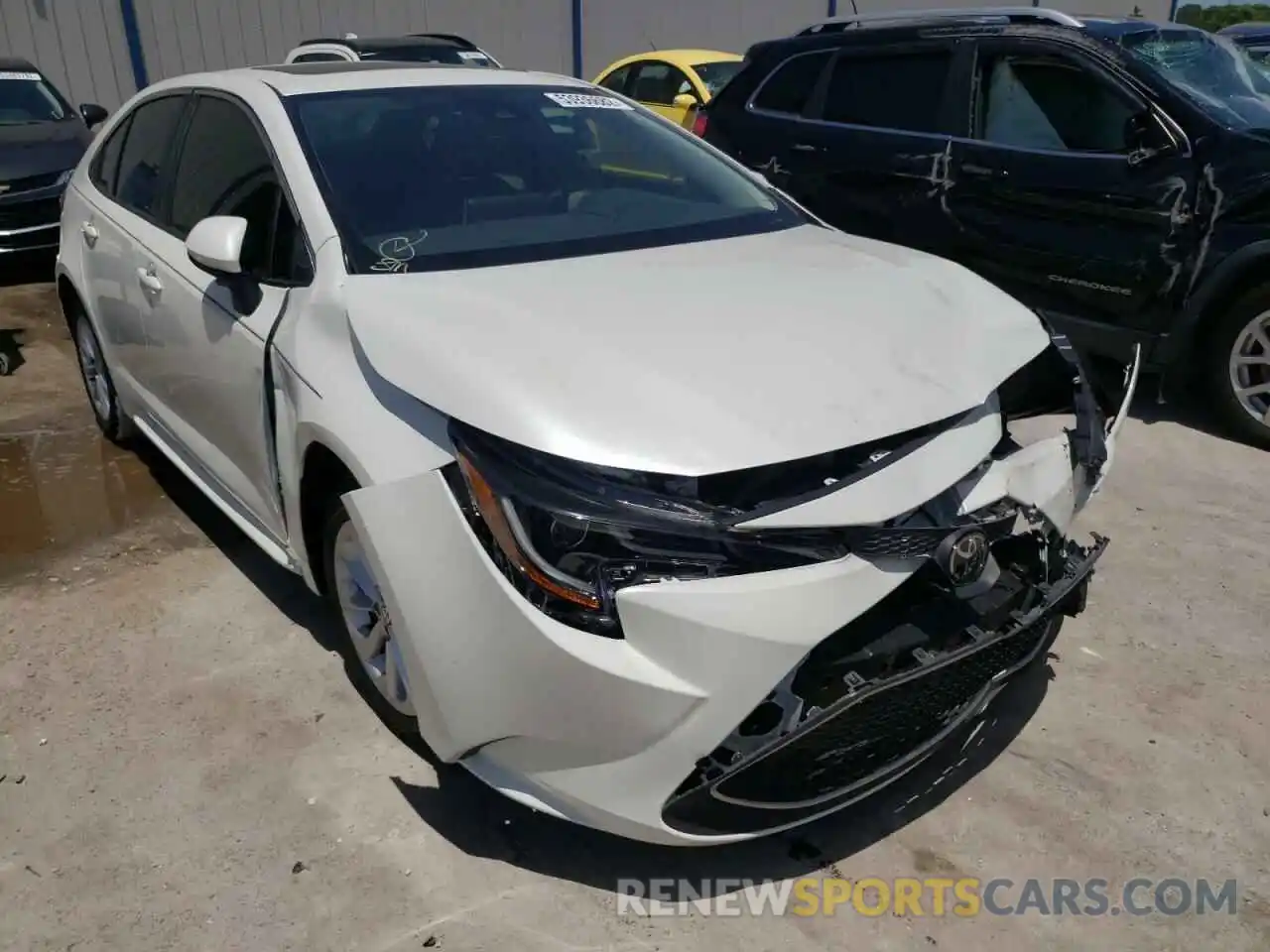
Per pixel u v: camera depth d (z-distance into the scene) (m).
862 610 2.09
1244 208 4.50
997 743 2.86
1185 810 2.62
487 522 2.10
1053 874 2.43
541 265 2.81
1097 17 5.61
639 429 2.07
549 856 2.47
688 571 2.02
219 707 2.97
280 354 2.72
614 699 2.02
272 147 3.07
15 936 2.24
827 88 6.20
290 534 2.93
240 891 2.36
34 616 3.42
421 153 3.14
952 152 5.48
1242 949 2.24
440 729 2.29
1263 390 4.72
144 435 4.59
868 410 2.21
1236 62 5.40
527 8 15.76
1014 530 2.42
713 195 3.48
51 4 12.56
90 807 2.60
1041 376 2.78
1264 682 3.12
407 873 2.41
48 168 8.02
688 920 2.30
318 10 14.25
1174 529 4.05
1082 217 5.00
